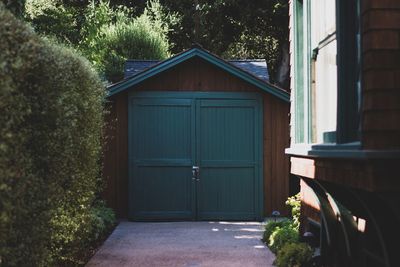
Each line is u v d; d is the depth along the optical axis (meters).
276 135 10.16
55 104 3.98
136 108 10.04
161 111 10.07
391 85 3.35
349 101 4.02
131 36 15.47
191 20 19.14
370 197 3.69
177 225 9.46
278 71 20.31
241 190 10.12
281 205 10.15
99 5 17.94
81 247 6.29
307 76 5.44
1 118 2.92
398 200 3.40
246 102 10.13
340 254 5.11
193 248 7.21
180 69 10.09
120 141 10.05
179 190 10.07
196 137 10.08
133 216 9.95
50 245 4.64
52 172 4.08
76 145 5.04
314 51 5.37
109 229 8.77
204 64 10.09
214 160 10.10
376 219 3.78
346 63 4.02
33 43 3.30
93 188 6.48
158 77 10.07
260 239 7.91
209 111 10.11
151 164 10.03
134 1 19.91
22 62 3.16
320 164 4.64
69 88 4.59
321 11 5.07
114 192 10.04
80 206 5.74
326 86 4.94
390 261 3.73
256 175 10.11
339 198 4.59
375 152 3.24
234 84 10.13
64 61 4.33
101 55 15.27
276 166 10.14
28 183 3.41
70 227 5.40
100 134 6.77
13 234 3.20
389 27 3.36
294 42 6.16
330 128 4.78
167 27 18.05
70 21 17.75
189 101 10.08
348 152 3.52
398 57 3.36
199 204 10.06
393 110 3.34
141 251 7.00
